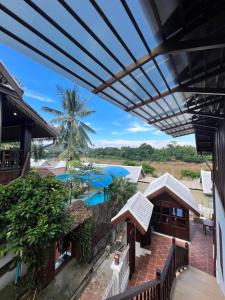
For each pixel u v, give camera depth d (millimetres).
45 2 1170
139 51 1764
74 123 17453
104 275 5492
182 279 4566
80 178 9648
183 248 5566
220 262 5344
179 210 8367
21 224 3529
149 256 6398
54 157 21031
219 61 2195
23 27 1357
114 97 2877
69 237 5828
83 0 1183
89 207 7035
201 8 1399
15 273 4445
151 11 1325
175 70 2262
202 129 6188
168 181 9148
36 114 5828
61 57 1771
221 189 5082
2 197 3799
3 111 5668
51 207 3824
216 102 3629
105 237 7562
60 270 5430
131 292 2297
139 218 5500
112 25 1419
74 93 17531
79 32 1448
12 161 5629
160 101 3254
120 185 10797
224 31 1742
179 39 1635
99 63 1897
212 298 3859
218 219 6035
